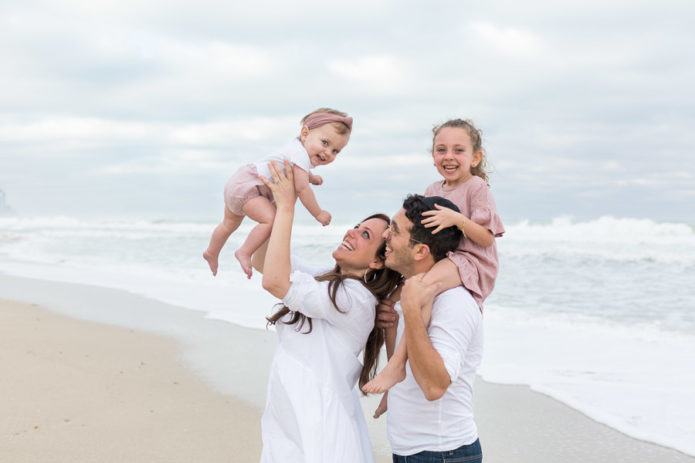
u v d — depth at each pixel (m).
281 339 2.56
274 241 2.42
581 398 5.54
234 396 5.57
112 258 18.47
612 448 4.50
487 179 3.57
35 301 10.30
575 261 16.22
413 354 2.17
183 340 7.65
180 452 4.32
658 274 13.72
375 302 2.54
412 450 2.39
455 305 2.34
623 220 24.62
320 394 2.43
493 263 2.85
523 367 6.55
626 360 6.79
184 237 28.39
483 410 5.34
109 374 6.05
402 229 2.45
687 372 6.28
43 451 4.19
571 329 8.41
